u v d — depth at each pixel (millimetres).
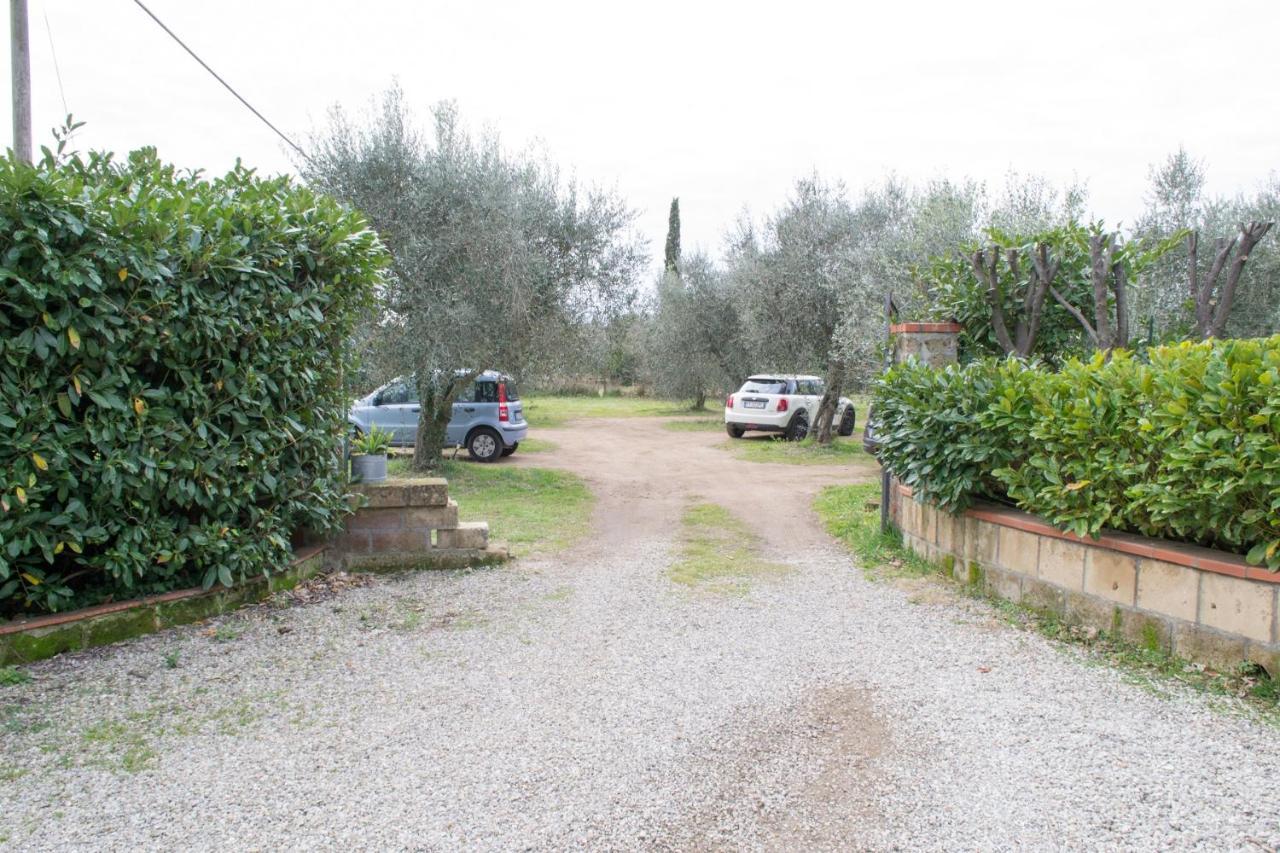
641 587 5695
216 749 3156
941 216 11438
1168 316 11273
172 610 4578
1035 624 4691
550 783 2895
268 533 5086
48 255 3738
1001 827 2592
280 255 5023
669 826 2625
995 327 6965
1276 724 3303
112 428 4094
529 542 7262
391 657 4215
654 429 21391
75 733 3279
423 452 12016
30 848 2469
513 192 11141
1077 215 10727
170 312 4297
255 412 4887
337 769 2998
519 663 4133
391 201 10422
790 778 2934
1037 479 4855
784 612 5055
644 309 22797
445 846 2504
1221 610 3797
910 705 3574
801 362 16094
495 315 10969
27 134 7613
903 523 6723
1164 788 2814
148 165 5328
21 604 4211
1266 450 3439
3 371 3734
